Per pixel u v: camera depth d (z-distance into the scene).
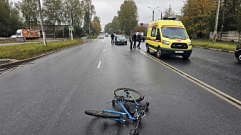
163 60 10.56
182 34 11.09
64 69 7.86
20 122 3.15
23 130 2.89
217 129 2.96
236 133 2.85
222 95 4.57
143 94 4.61
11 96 4.45
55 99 4.23
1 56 10.98
